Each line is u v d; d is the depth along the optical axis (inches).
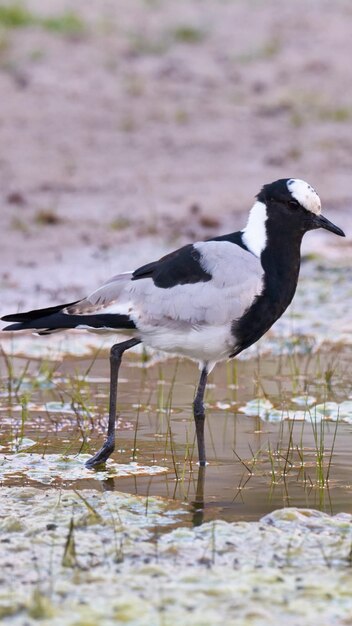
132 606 312.2
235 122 956.6
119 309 430.3
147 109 967.6
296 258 441.7
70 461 433.1
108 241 735.1
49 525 366.6
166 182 841.5
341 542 355.9
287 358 577.9
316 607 313.9
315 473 421.7
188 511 382.9
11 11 1098.1
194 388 527.5
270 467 428.1
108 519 371.6
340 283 693.9
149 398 510.9
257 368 560.1
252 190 830.5
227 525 367.2
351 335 612.4
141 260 703.1
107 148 890.7
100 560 341.4
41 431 467.2
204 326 426.0
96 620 304.5
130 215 780.0
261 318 433.4
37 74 995.3
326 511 384.5
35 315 432.1
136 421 480.1
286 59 1095.0
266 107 991.6
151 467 428.1
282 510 378.3
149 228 754.8
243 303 426.3
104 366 561.0
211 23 1174.3
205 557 343.9
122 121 937.5
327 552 349.1
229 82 1039.0
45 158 863.7
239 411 495.8
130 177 845.8
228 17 1197.1
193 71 1053.2
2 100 944.9
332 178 861.8
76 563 338.0
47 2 1182.3
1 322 623.8
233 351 438.0
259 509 385.4
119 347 434.0
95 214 778.8
